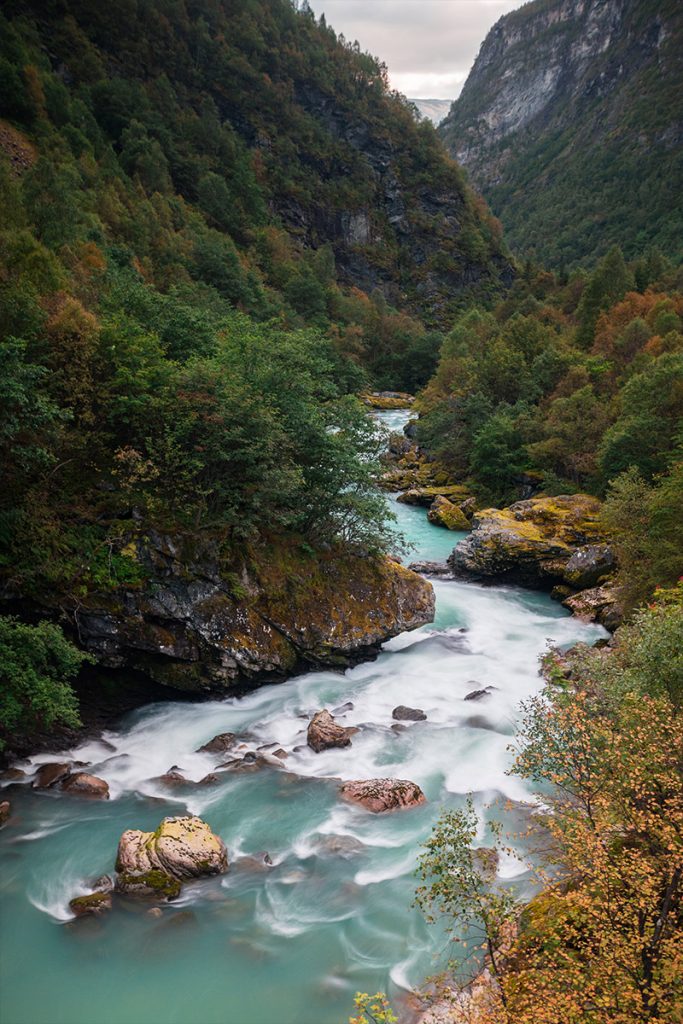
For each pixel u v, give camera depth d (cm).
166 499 2819
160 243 10706
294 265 15938
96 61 15775
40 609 2525
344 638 3006
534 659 3256
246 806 2156
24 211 6172
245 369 3161
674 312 9119
